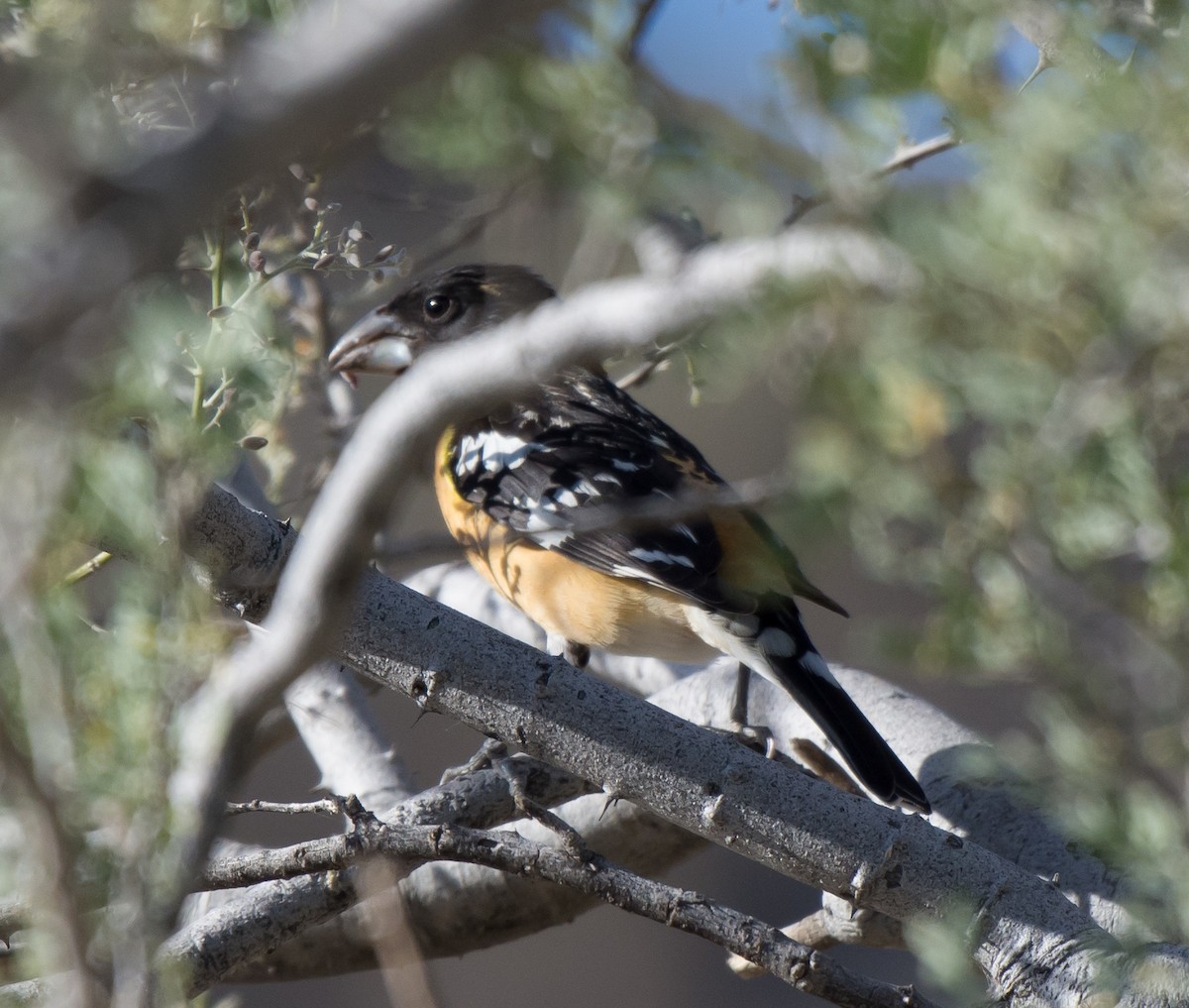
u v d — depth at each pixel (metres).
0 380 2.43
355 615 5.55
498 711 5.56
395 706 15.73
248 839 14.52
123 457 3.80
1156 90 3.38
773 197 4.08
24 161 2.50
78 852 3.64
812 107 3.67
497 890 7.79
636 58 4.30
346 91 2.44
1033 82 3.89
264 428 8.23
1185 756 3.94
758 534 8.48
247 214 5.64
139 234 2.43
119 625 3.79
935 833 5.57
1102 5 3.64
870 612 15.27
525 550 8.98
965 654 4.10
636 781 5.56
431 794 6.46
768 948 5.39
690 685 8.99
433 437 3.61
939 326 3.58
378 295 11.62
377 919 4.70
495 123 4.29
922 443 3.89
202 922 5.87
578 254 6.66
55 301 2.42
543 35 4.34
